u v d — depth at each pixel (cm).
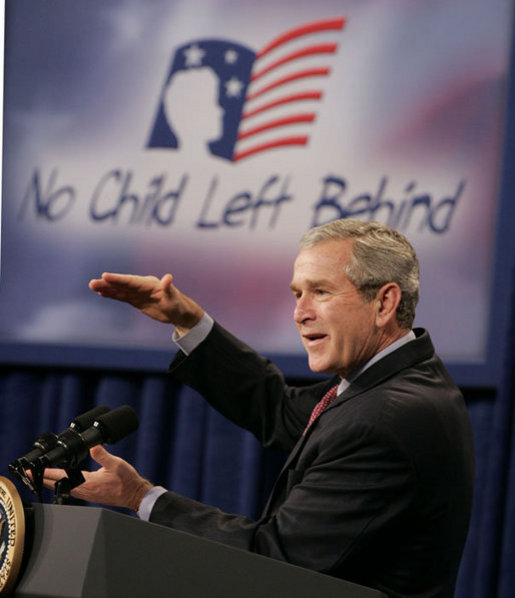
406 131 848
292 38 890
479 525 791
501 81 833
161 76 920
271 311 862
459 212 824
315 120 872
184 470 877
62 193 928
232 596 333
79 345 898
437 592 429
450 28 851
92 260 912
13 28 958
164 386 892
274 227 870
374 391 441
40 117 941
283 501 453
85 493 418
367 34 870
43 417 922
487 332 802
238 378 559
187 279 884
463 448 444
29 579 311
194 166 898
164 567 320
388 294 464
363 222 480
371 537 410
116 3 941
